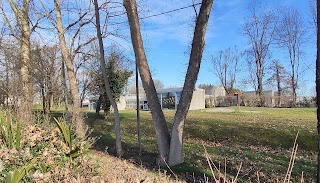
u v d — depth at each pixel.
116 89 21.33
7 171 4.13
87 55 18.22
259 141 13.51
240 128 15.37
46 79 21.41
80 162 4.93
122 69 21.52
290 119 18.45
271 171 8.78
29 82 14.70
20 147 4.84
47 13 14.72
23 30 15.08
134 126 19.16
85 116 21.31
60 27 14.34
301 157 10.72
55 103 22.91
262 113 23.78
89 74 21.56
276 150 12.10
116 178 4.03
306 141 12.66
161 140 10.16
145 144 14.01
